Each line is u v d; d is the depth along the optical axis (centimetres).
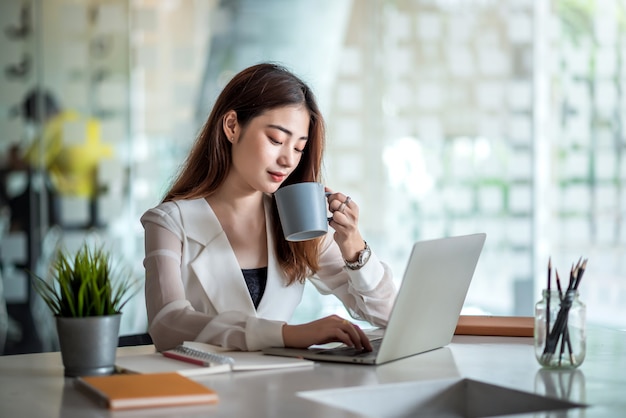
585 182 466
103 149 402
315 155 218
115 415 124
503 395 143
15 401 134
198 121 408
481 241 182
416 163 450
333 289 224
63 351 155
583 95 463
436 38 449
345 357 163
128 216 405
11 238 395
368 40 436
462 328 202
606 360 169
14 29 390
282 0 416
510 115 460
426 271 163
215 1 409
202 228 210
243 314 180
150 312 195
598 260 466
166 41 404
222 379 148
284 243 217
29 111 394
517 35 458
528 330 198
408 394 145
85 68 398
